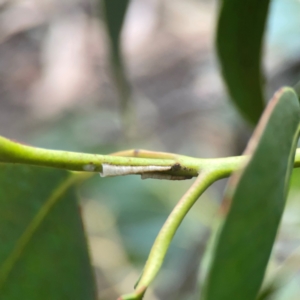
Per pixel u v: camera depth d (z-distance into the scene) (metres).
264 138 0.20
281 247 0.50
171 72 1.12
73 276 0.24
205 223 0.72
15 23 1.25
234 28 0.31
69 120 0.95
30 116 1.17
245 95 0.32
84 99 1.08
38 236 0.24
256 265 0.20
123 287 0.75
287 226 0.51
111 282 0.76
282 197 0.21
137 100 1.06
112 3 0.35
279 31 0.62
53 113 1.09
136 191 0.79
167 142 1.00
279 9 0.62
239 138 0.66
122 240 0.75
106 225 0.77
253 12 0.30
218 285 0.19
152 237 0.75
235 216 0.19
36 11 1.23
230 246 0.20
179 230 0.74
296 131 0.21
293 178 0.48
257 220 0.20
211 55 0.95
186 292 0.70
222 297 0.20
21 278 0.24
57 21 1.19
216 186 0.84
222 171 0.23
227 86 0.32
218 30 0.31
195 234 0.73
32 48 1.29
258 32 0.31
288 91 0.21
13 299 0.24
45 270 0.24
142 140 0.94
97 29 1.12
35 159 0.22
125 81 0.41
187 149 0.99
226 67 0.32
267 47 0.62
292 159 0.21
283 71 0.62
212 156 0.97
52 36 1.18
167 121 1.02
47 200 0.24
